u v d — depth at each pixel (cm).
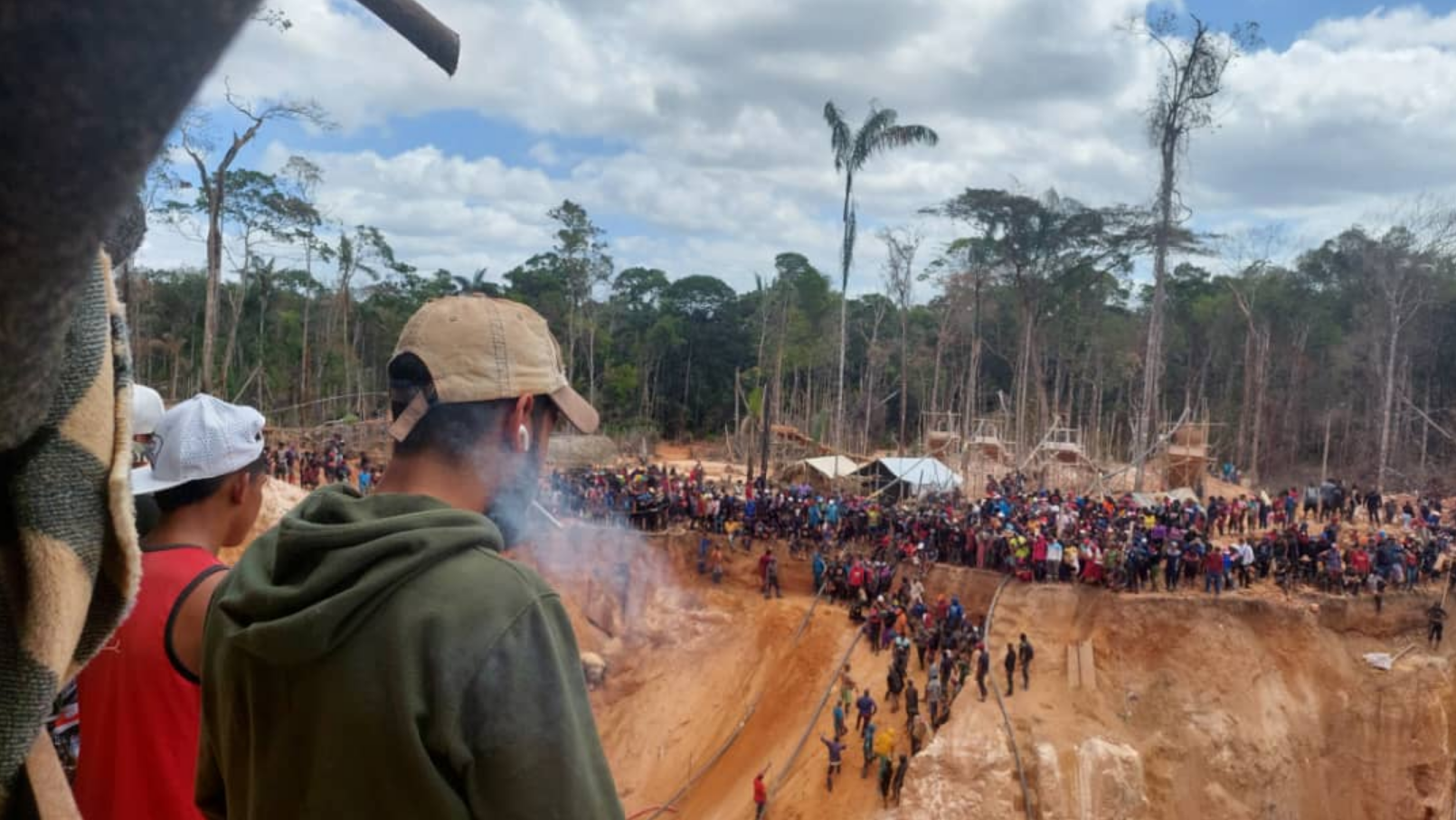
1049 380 9075
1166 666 3023
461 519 152
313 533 149
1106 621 3122
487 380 170
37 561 108
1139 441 4759
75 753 246
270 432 5300
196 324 6656
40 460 109
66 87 64
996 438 5928
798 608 3647
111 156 69
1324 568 3266
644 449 7294
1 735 106
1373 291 6081
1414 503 4816
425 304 181
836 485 4856
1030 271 5997
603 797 145
